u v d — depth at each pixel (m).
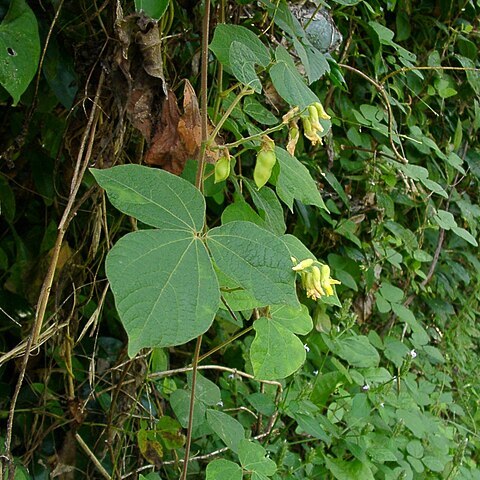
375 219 0.80
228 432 0.47
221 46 0.37
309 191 0.40
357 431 0.67
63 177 0.50
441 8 0.85
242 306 0.40
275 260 0.30
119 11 0.38
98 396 0.52
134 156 0.51
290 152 0.37
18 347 0.42
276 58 0.37
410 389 0.74
